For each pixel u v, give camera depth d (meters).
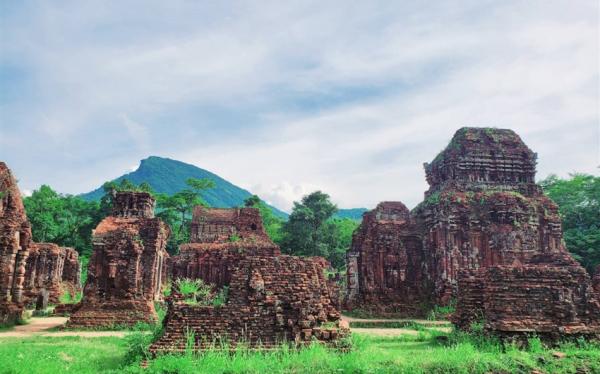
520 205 39.50
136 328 26.58
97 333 25.83
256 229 53.34
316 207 69.06
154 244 30.20
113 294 28.89
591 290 19.80
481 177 41.84
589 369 15.20
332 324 16.47
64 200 74.38
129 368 14.53
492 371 14.70
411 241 41.91
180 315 16.08
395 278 40.41
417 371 14.19
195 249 47.47
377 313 38.47
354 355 14.82
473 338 19.39
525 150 42.66
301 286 16.72
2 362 14.99
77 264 55.50
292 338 15.99
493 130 43.34
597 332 18.89
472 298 21.70
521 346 18.52
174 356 14.91
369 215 42.56
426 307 38.69
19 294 31.05
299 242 66.19
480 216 39.31
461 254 38.56
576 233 51.91
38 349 18.59
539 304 19.36
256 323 16.12
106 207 70.88
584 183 57.03
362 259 40.72
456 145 42.34
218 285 46.00
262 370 13.60
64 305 37.41
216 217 53.41
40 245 48.31
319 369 13.79
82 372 14.73
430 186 45.81
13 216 31.39
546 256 24.45
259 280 16.61
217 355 14.83
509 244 38.31
